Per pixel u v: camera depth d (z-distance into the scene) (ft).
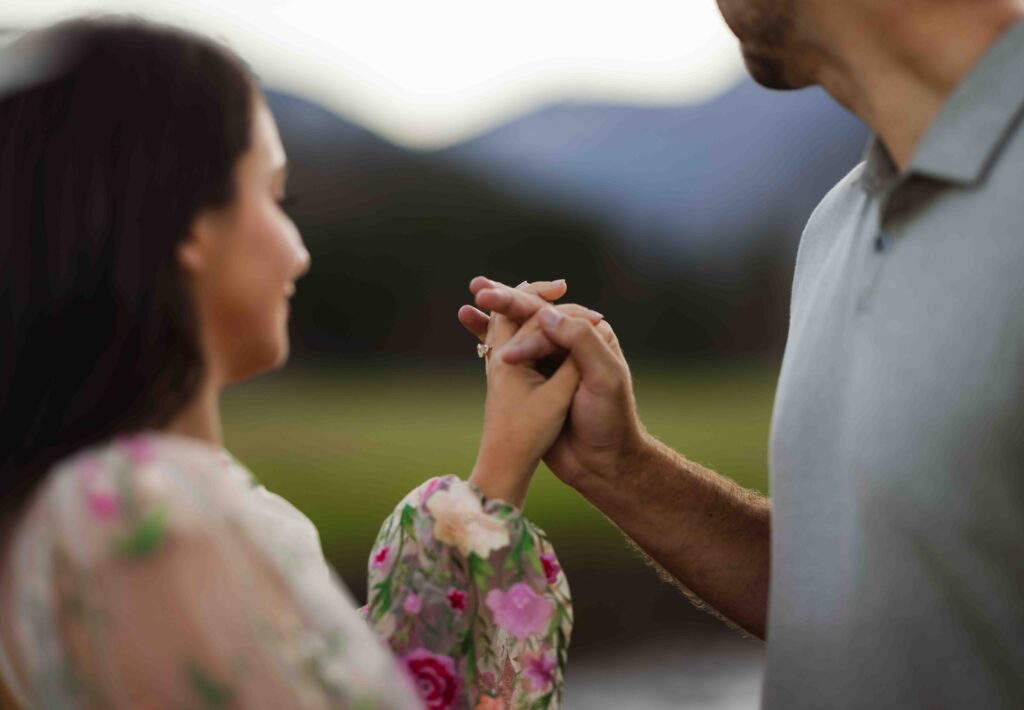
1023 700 4.14
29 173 3.66
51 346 3.64
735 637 27.17
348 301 186.80
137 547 3.29
